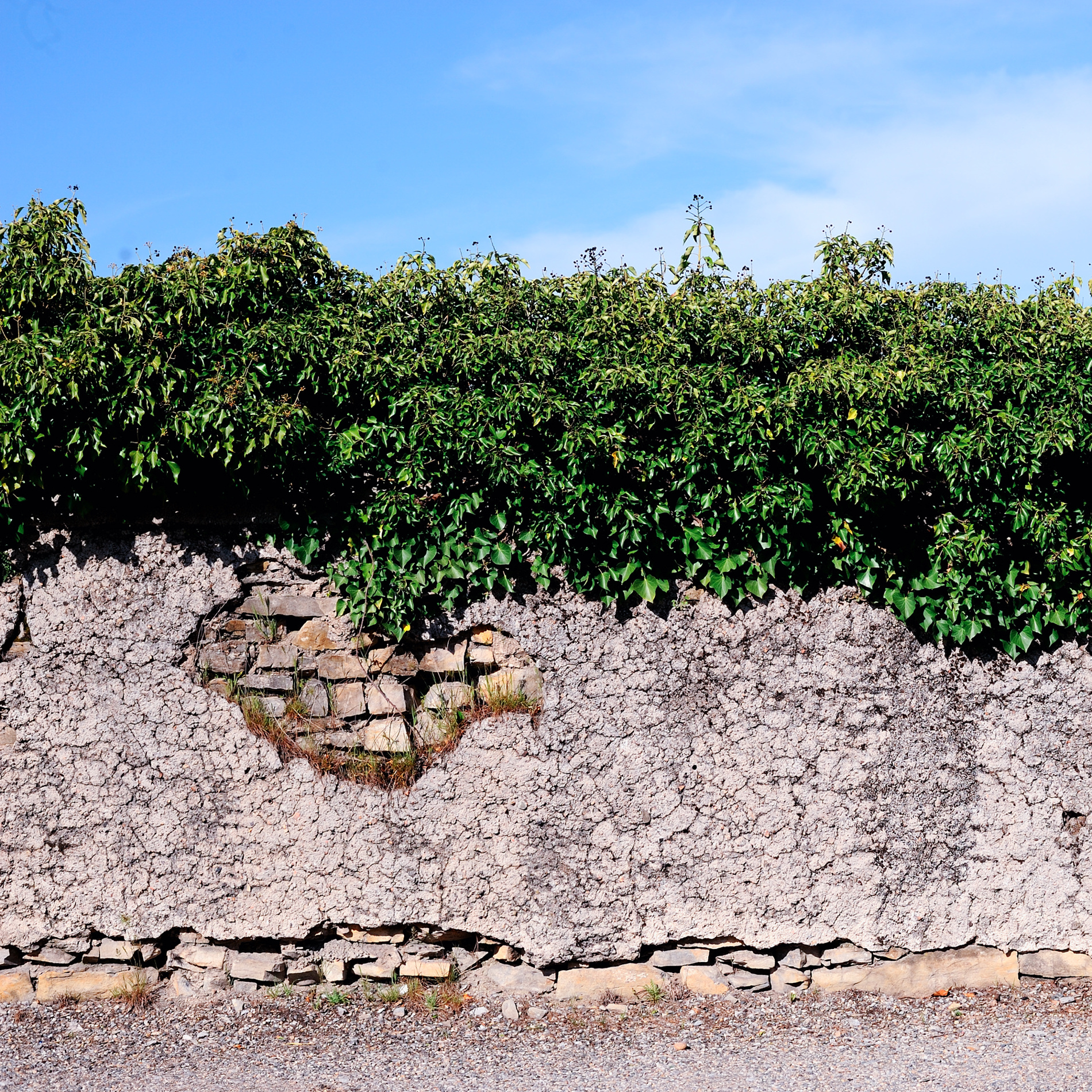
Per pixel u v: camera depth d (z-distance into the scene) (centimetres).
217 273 544
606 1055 510
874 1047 511
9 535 555
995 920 572
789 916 565
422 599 556
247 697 568
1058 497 557
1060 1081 469
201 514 559
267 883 561
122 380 516
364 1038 529
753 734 564
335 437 541
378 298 566
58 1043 527
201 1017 550
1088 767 573
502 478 526
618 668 560
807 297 567
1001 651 570
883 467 528
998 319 559
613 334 552
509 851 561
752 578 554
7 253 535
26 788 564
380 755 566
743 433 526
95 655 562
